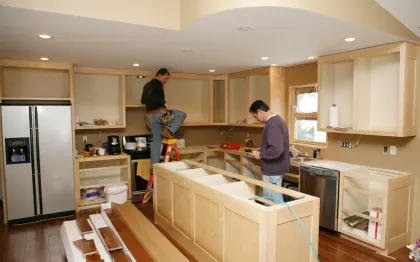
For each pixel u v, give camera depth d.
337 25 2.51
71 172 4.29
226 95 5.69
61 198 4.24
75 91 4.86
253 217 2.07
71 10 2.21
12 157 3.93
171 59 4.06
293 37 2.88
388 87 3.45
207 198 2.63
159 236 2.48
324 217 3.56
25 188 4.00
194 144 6.05
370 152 3.64
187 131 5.96
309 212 2.21
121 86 4.98
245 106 5.49
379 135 3.35
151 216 4.20
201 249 2.77
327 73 3.94
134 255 2.18
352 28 2.59
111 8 2.35
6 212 3.93
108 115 5.18
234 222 2.29
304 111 4.66
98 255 2.31
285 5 2.07
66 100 4.25
